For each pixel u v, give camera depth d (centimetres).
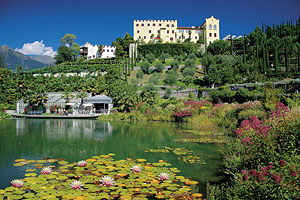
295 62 5803
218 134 1530
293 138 511
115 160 862
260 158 538
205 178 688
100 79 5194
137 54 8625
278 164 438
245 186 436
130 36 9762
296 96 1739
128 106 3497
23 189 558
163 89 5253
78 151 1024
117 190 557
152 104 3578
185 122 2341
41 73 6338
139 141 1298
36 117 3053
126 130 1800
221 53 8138
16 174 688
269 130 612
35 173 689
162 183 619
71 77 5325
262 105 1692
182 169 771
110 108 3806
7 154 953
